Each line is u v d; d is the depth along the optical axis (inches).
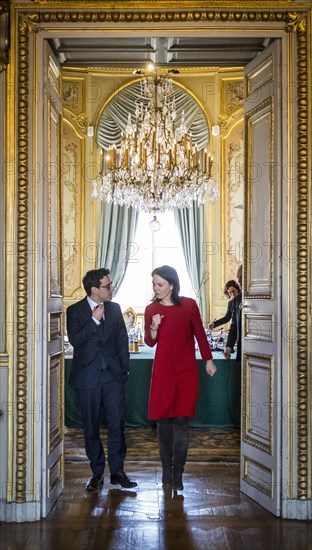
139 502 192.5
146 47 211.8
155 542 162.4
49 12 181.5
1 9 178.4
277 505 180.4
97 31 183.9
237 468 228.2
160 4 182.9
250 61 215.0
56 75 206.7
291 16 182.1
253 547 159.5
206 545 160.7
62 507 188.4
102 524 175.0
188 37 191.0
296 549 158.4
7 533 168.2
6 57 179.9
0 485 178.2
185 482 212.1
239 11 182.9
